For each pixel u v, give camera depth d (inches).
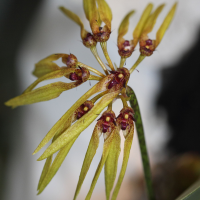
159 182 16.9
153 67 19.5
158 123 19.9
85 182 18.8
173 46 18.5
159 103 19.8
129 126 9.9
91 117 9.5
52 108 18.6
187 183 16.0
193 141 19.0
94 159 18.8
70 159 18.6
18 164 18.6
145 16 10.5
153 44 10.5
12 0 18.5
